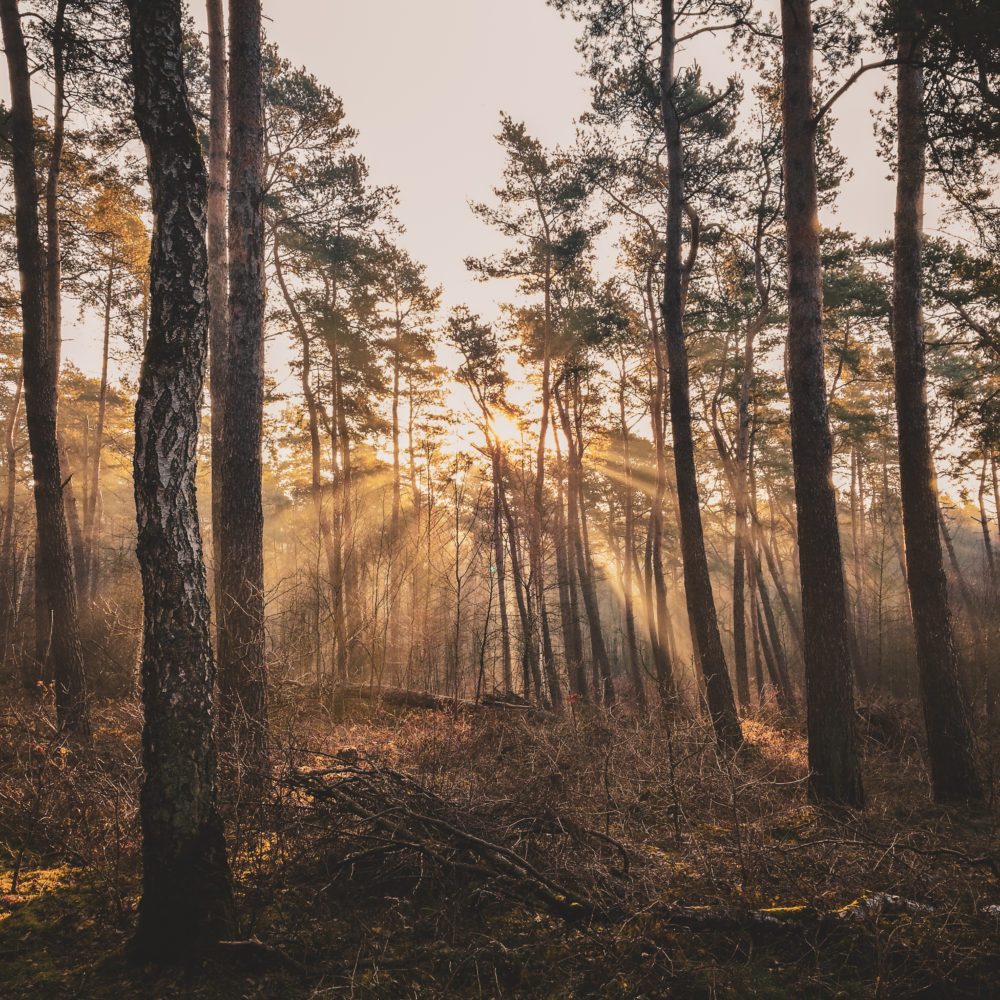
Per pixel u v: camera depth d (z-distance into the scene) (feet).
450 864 15.53
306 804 18.79
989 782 31.04
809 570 29.66
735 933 14.74
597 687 84.58
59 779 19.94
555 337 82.28
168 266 14.30
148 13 14.53
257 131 32.68
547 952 13.94
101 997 11.96
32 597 76.95
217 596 28.89
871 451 115.34
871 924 14.28
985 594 103.40
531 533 74.18
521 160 78.23
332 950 13.83
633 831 21.35
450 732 34.68
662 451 84.12
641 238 80.07
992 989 12.66
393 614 68.18
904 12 27.53
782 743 44.78
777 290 75.20
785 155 31.55
